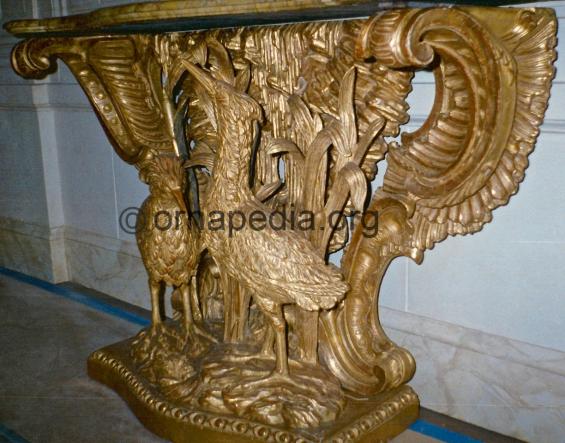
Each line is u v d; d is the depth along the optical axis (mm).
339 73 933
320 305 876
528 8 782
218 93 876
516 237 965
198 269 1242
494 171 864
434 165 919
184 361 1070
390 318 1127
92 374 1225
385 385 986
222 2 716
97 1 1525
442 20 661
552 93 886
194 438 947
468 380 1047
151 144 1137
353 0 645
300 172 1000
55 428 1042
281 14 772
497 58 756
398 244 983
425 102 1003
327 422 921
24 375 1251
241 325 1085
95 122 1634
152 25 906
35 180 1836
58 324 1541
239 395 947
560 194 913
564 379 950
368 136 892
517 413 1004
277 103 1014
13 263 2020
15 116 1837
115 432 1026
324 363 1035
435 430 1032
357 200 886
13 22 980
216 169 904
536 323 972
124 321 1554
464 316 1045
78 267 1835
